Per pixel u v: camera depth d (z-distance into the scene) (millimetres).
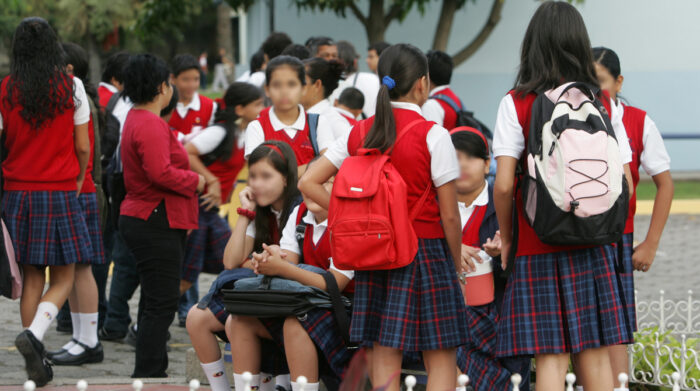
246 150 14781
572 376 8656
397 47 10438
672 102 49469
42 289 14641
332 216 9945
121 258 18219
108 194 18281
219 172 18422
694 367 13453
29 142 13906
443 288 10234
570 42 9914
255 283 11172
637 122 12078
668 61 49188
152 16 45531
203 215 18031
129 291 18422
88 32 106312
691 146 50625
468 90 49500
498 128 10070
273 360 11766
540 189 9359
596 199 9211
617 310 9836
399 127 10266
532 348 9703
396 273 10102
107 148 17703
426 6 48562
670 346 14125
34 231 13953
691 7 48750
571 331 9641
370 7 42719
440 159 10086
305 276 11000
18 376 15258
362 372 6730
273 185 12062
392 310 10031
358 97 18734
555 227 9289
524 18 48656
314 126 14758
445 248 10398
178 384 13766
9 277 13312
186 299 19781
